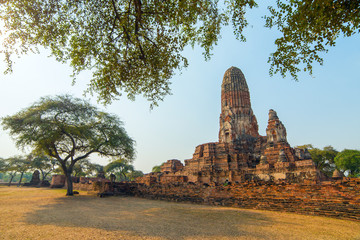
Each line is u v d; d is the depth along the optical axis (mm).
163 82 15281
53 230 8656
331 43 9250
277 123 34594
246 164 36094
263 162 31984
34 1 10758
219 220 11234
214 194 18594
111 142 27812
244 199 16688
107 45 12867
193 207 16547
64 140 28047
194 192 20000
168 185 22531
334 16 8305
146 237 7781
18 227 9172
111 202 19938
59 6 11422
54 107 24750
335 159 47906
